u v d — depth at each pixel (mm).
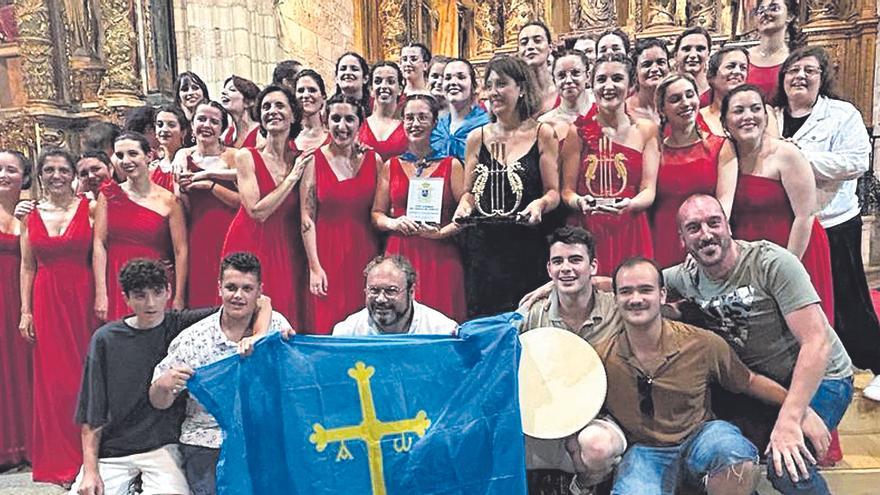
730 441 2551
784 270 2637
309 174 3490
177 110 4199
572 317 2818
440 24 9977
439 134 3934
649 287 2566
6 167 3688
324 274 3508
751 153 3006
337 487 2533
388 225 3385
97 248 3529
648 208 3139
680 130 3076
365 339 2617
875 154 5828
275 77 4613
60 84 6395
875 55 5926
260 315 2832
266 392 2533
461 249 3410
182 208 3656
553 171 3176
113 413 2795
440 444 2561
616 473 2713
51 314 3508
